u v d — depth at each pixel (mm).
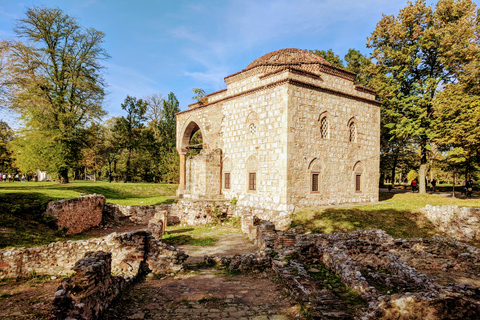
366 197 28062
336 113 25766
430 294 7434
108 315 7801
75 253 11844
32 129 34219
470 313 7172
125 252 11570
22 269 11617
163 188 41969
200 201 25875
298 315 7793
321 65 24844
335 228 19422
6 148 49344
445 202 25328
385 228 19875
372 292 8359
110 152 63688
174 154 47656
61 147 34750
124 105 54562
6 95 25984
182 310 8227
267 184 23797
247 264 12305
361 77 46500
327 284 9742
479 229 18828
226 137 28688
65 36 36406
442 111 27484
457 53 28328
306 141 23469
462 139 25453
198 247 17156
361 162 27859
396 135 32812
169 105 60094
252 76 26688
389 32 32469
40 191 22703
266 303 8789
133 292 9594
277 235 13875
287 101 22391
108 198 33625
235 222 24469
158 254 11859
